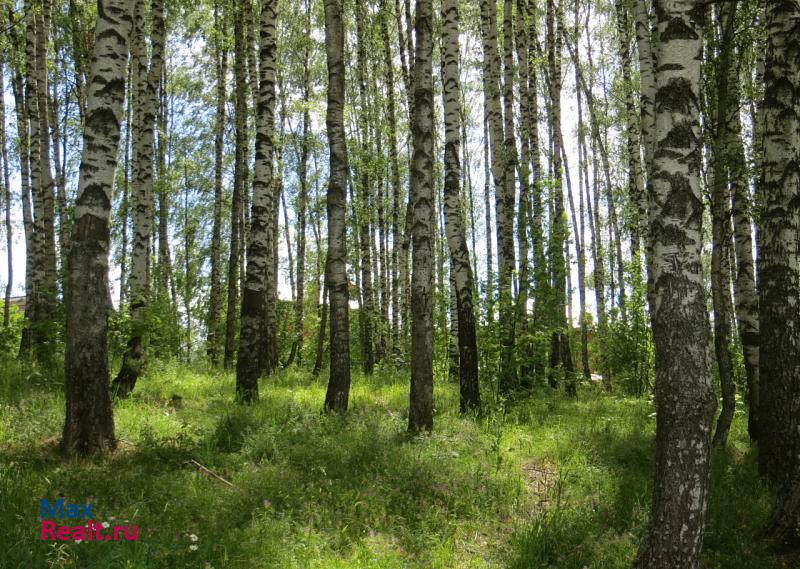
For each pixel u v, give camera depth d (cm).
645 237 1499
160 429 714
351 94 2222
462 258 976
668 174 428
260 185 1018
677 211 423
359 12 1856
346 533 489
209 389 1070
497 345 1073
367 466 637
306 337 2588
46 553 387
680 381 408
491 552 493
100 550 396
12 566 367
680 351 410
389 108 1830
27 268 1331
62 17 1747
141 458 605
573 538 514
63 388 861
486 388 1110
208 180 2494
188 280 2528
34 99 1256
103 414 618
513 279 1249
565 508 569
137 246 1023
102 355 624
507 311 1095
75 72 1848
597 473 687
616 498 607
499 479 633
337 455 655
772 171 695
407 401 1069
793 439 530
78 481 518
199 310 2394
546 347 1149
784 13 691
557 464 721
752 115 1120
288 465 623
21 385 848
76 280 616
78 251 619
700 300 418
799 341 678
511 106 1320
